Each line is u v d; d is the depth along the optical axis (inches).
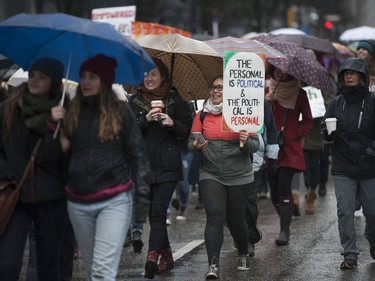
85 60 602.9
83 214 556.1
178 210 1155.9
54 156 562.6
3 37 599.2
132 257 866.1
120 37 549.0
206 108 738.8
